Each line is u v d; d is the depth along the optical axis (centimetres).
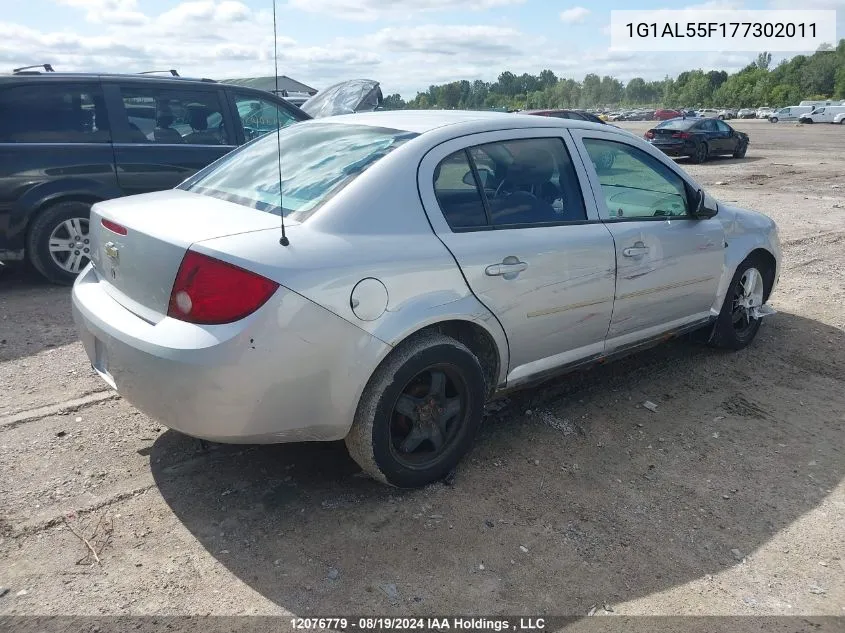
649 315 408
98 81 608
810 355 500
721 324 478
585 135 381
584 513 306
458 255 305
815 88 11338
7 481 314
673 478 337
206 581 257
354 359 276
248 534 284
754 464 352
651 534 293
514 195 340
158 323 268
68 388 411
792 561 279
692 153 2095
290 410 269
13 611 240
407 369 292
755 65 12875
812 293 656
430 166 313
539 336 347
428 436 314
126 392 278
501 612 247
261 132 715
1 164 564
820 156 2361
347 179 299
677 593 260
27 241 595
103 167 605
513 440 367
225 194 331
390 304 283
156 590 252
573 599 254
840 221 1033
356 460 302
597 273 362
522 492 320
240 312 253
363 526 290
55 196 588
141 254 278
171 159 639
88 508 297
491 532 290
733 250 463
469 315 308
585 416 397
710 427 390
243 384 255
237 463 335
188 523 290
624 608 251
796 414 409
